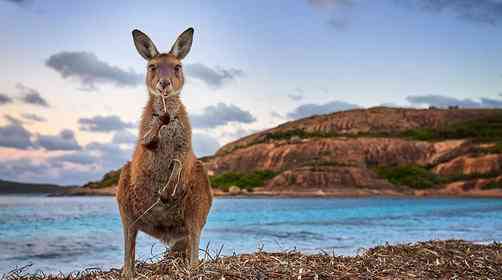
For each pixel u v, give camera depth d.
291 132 178.88
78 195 154.12
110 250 14.45
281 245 15.70
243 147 168.50
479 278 7.26
